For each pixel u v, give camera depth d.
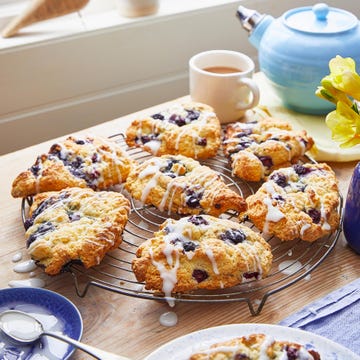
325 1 1.44
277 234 0.87
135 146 1.00
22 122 1.23
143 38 1.27
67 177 0.93
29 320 0.79
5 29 1.19
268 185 0.91
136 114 1.10
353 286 0.84
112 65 1.26
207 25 1.32
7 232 0.90
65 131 1.28
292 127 1.03
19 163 1.00
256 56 1.42
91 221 0.86
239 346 0.74
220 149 1.03
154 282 0.81
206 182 0.91
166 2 1.32
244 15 1.09
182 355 0.74
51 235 0.85
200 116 1.02
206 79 1.04
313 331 0.80
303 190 0.91
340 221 0.90
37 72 1.21
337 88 0.86
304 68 1.03
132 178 0.93
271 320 0.81
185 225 0.84
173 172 0.93
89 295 0.83
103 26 1.22
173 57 1.32
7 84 1.19
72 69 1.23
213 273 0.82
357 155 1.00
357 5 1.50
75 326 0.78
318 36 1.03
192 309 0.82
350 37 1.03
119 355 0.77
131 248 0.88
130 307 0.82
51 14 1.19
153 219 0.92
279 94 1.09
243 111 1.07
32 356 0.77
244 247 0.83
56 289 0.84
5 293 0.81
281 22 1.06
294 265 0.86
